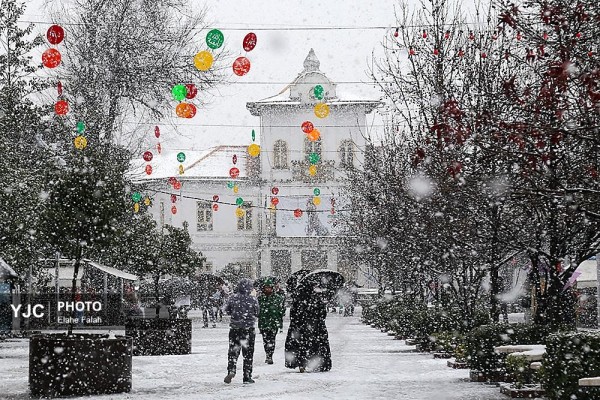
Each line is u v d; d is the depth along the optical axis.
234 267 74.56
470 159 18.66
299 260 80.75
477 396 15.65
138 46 37.47
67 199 17.50
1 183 26.11
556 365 13.66
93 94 37.06
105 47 37.38
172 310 41.44
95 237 17.55
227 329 45.72
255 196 82.56
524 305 36.50
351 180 44.47
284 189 81.81
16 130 32.22
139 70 37.38
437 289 34.19
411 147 24.42
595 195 13.38
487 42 21.50
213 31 15.16
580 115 13.02
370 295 62.66
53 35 17.12
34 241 26.72
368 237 40.72
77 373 16.11
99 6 37.66
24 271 34.56
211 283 55.25
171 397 15.78
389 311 40.78
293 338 20.73
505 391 15.80
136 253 39.66
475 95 19.06
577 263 18.12
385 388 17.03
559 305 18.44
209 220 83.56
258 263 82.25
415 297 38.09
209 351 28.25
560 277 18.31
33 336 16.80
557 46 13.14
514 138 12.90
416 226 24.75
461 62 22.17
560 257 18.11
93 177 17.66
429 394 15.96
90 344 16.22
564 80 11.64
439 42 22.88
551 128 12.13
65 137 35.31
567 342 13.54
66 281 45.41
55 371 16.00
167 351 26.52
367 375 19.81
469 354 18.56
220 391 16.72
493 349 17.98
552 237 17.95
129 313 41.75
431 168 21.59
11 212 26.06
